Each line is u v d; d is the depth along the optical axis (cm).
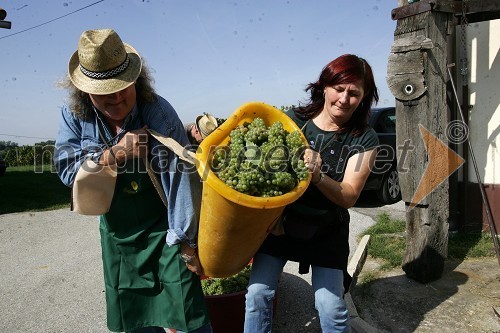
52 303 380
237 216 177
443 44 350
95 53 177
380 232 524
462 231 504
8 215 775
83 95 196
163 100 211
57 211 805
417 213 366
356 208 704
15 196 1009
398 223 554
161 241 211
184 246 206
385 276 387
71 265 483
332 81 212
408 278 379
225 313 272
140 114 203
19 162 2669
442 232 368
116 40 182
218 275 213
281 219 219
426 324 304
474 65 484
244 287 296
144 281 214
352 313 316
